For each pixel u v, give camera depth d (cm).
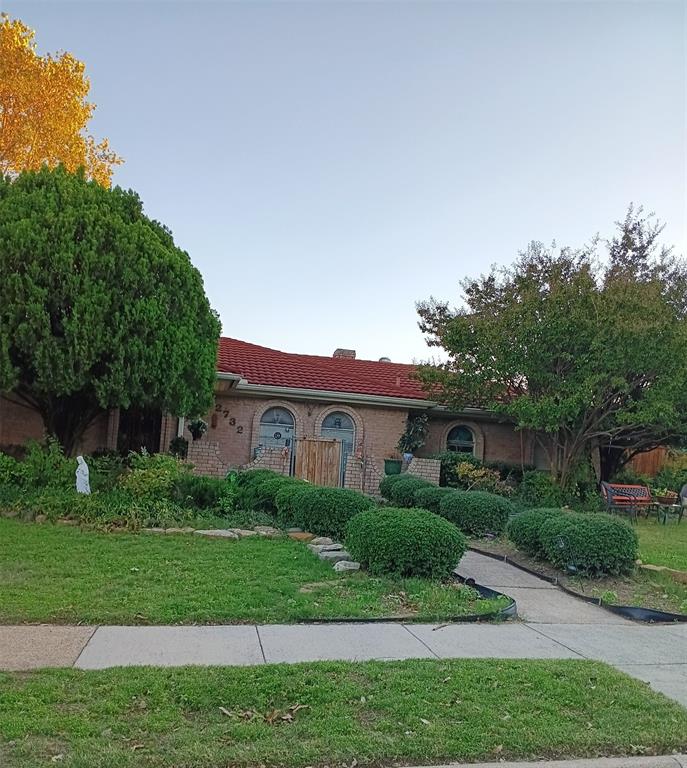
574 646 611
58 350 1169
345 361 2436
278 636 579
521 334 1605
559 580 901
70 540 885
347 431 1995
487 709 430
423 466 1833
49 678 448
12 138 1973
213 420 1894
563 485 1747
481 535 1211
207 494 1181
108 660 497
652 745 398
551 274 1730
